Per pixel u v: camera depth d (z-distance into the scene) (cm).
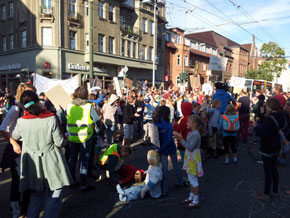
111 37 2555
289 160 683
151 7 3089
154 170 432
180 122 538
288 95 1345
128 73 2848
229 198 432
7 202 408
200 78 4409
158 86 3394
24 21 2145
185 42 4078
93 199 423
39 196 312
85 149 445
